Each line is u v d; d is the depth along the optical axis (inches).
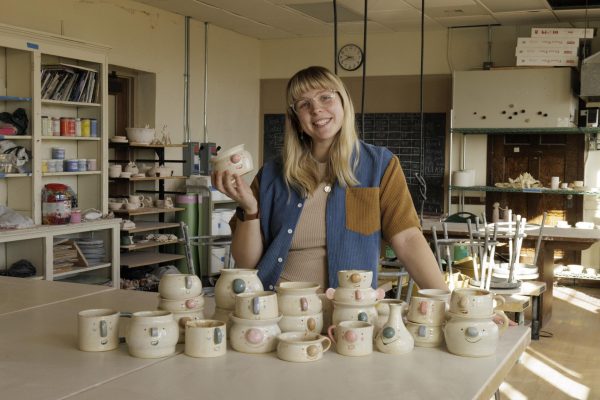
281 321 60.6
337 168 75.7
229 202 314.0
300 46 346.0
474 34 314.2
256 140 356.5
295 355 55.7
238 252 78.8
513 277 205.5
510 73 299.3
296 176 76.9
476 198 322.3
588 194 300.2
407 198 76.4
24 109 205.5
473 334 57.1
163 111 291.3
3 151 200.8
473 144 321.1
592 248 307.6
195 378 51.6
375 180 76.2
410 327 60.8
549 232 230.7
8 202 210.1
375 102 335.6
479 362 56.1
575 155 306.3
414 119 329.1
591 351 197.0
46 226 203.2
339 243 75.1
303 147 78.4
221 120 327.6
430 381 51.2
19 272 197.9
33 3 225.8
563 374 174.7
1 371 53.6
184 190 301.4
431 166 327.3
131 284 248.2
